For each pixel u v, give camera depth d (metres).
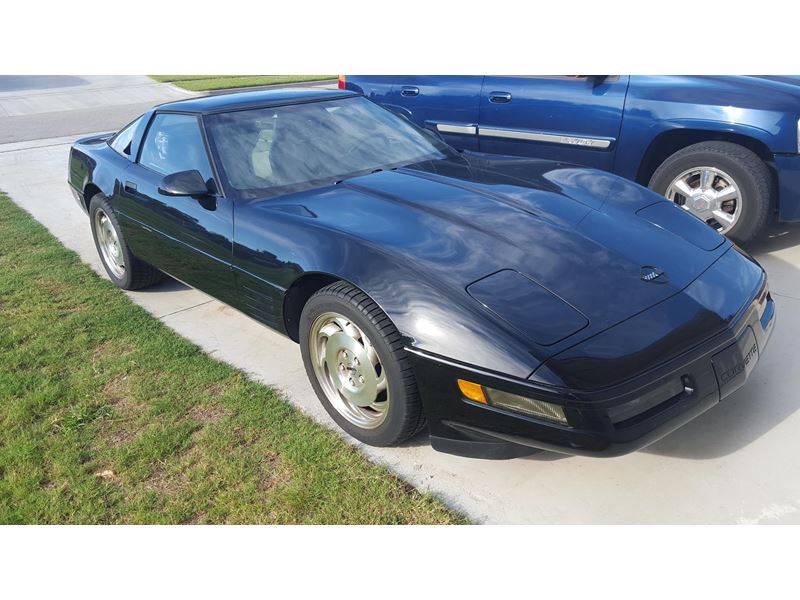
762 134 4.24
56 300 4.61
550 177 3.43
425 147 3.90
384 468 2.68
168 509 2.51
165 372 3.53
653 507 2.41
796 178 4.25
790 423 2.79
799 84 4.38
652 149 4.79
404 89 6.11
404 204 3.01
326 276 2.85
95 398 3.30
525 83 5.32
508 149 5.57
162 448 2.86
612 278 2.50
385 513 2.43
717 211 4.54
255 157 3.51
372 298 2.51
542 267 2.52
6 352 3.83
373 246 2.67
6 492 2.65
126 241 4.36
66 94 18.25
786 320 3.60
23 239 6.06
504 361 2.22
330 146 3.65
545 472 2.62
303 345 2.96
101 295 4.68
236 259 3.23
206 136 3.58
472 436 2.41
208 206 3.41
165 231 3.80
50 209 7.14
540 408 2.18
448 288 2.42
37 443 2.95
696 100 4.50
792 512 2.34
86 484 2.67
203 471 2.71
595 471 2.61
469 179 3.35
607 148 4.96
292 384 3.38
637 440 2.18
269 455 2.80
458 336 2.31
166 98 16.45
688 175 4.62
